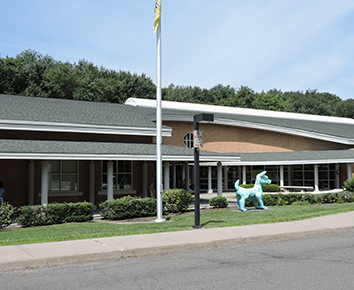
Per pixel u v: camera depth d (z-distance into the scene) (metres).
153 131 20.53
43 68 52.12
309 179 35.16
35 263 7.43
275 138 35.03
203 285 6.17
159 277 6.66
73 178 19.08
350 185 24.28
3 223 13.73
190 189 34.19
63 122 18.03
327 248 9.18
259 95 82.69
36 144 16.55
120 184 20.52
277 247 9.39
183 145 30.78
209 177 33.72
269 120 37.06
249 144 34.25
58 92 51.34
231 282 6.34
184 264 7.64
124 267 7.41
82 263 7.79
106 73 62.22
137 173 21.00
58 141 18.03
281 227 11.69
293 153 33.78
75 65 64.31
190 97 72.88
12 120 16.81
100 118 20.38
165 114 29.00
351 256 8.26
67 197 18.72
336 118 46.16
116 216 15.52
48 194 18.14
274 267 7.34
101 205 15.94
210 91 79.69
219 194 20.98
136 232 10.87
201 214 16.75
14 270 7.22
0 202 15.34
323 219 13.55
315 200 21.47
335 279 6.48
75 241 9.36
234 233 10.55
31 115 18.08
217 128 33.19
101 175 19.80
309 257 8.20
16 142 16.48
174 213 17.44
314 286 6.10
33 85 49.38
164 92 67.19
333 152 32.62
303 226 11.90
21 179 17.66
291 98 93.38
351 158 30.28
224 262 7.79
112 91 56.03
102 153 16.47
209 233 10.55
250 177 36.03
